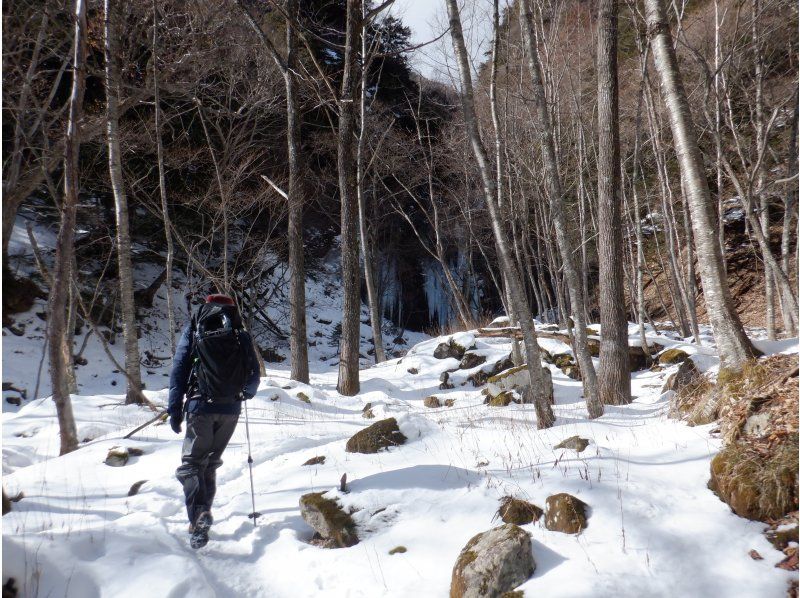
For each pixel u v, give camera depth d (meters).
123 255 8.91
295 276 11.03
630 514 3.23
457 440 5.18
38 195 15.88
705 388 5.21
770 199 14.36
